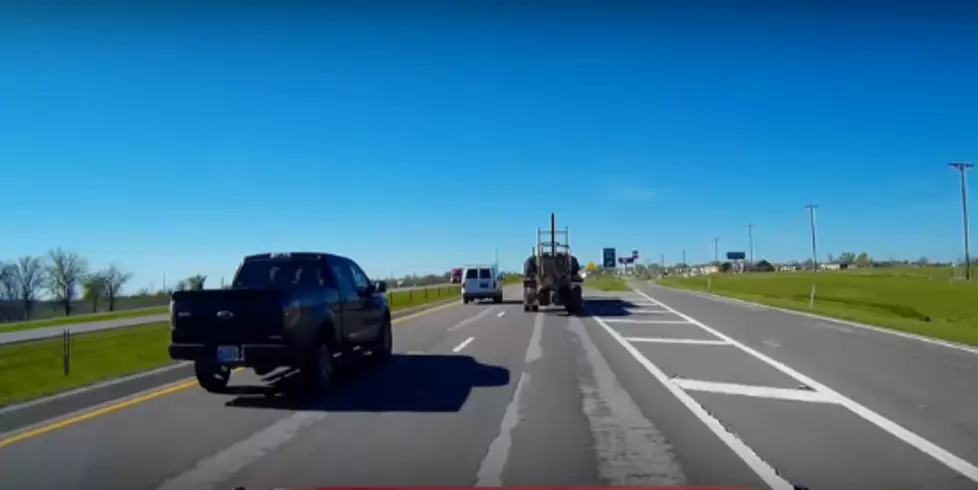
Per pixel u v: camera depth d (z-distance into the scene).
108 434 8.00
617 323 24.14
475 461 6.86
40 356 15.04
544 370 13.05
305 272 11.93
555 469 6.58
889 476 6.38
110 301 53.31
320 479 6.29
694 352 15.72
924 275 92.56
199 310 10.24
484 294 40.44
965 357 14.69
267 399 10.20
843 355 15.07
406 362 14.24
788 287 62.53
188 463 6.82
